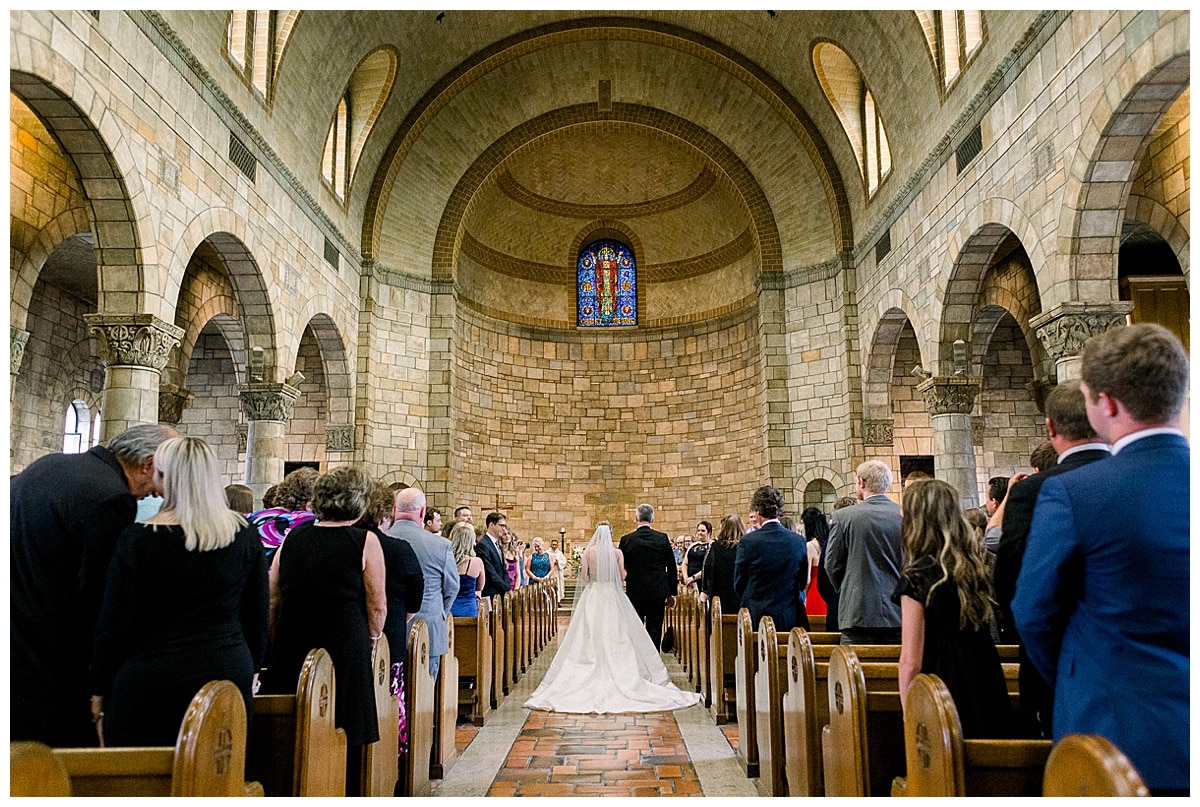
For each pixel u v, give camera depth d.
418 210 20.08
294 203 14.97
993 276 16.72
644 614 10.09
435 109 19.12
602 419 23.81
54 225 12.29
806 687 4.26
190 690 3.03
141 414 9.87
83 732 3.35
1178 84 8.53
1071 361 9.92
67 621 3.31
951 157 13.45
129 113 9.54
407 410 19.44
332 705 3.61
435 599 5.71
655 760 6.17
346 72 15.84
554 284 24.48
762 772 5.39
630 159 22.98
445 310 20.19
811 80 17.91
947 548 3.27
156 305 10.12
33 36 7.86
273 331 13.99
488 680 7.82
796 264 19.88
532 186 23.11
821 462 18.78
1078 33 9.68
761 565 6.26
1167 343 2.31
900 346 19.77
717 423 22.64
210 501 3.22
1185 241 11.12
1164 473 2.22
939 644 3.25
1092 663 2.23
